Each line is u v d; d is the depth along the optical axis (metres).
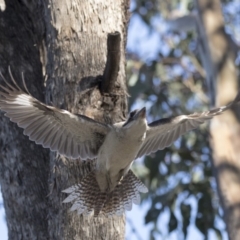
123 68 11.07
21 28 12.75
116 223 10.52
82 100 10.55
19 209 11.53
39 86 12.42
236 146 17.31
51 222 10.57
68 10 11.00
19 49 12.58
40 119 9.85
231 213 16.83
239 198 16.94
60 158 10.58
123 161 10.24
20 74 12.40
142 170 18.97
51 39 11.07
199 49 19.08
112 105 10.58
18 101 9.50
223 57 18.42
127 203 10.67
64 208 10.45
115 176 10.45
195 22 19.28
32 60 12.58
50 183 10.70
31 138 9.86
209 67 18.53
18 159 11.73
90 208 10.45
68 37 10.91
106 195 10.58
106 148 10.11
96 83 10.62
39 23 12.81
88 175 10.51
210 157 17.53
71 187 10.43
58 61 10.86
